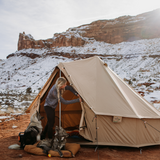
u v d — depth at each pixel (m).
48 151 3.25
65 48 124.69
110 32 128.25
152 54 86.75
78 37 128.88
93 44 125.69
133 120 3.84
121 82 4.55
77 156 3.26
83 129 4.07
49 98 4.05
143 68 72.44
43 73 84.75
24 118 8.06
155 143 4.07
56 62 102.25
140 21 121.69
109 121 3.91
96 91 4.21
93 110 3.96
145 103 4.30
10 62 116.81
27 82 71.69
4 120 7.47
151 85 32.25
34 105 5.54
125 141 3.83
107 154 3.43
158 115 4.19
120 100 4.00
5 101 16.44
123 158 3.21
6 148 3.71
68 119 5.88
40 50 131.62
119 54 99.56
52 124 4.06
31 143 3.74
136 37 120.25
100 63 4.60
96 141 3.94
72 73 4.46
